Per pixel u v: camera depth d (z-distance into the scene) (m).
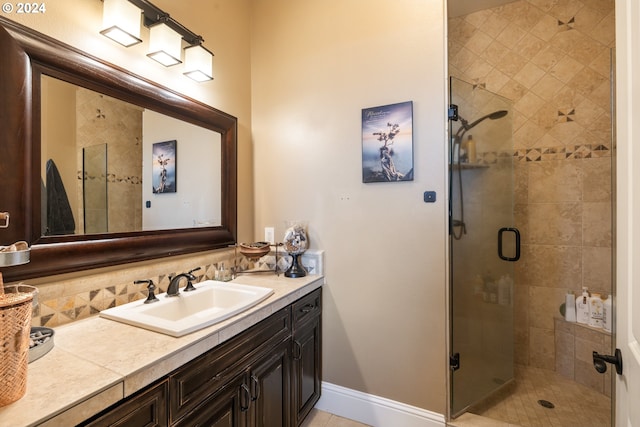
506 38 2.31
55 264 1.03
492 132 1.97
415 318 1.64
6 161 0.93
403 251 1.67
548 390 1.96
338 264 1.84
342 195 1.83
